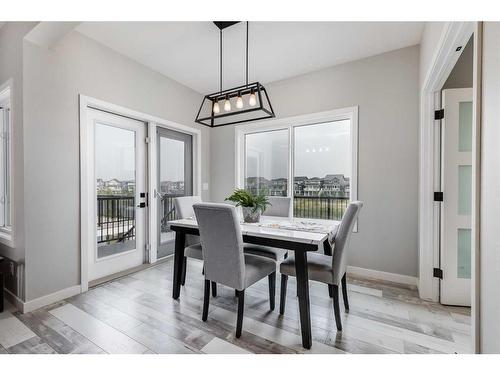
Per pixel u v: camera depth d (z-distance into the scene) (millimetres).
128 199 3020
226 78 3414
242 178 3941
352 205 1721
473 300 994
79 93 2365
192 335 1696
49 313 1981
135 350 1542
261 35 2439
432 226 2240
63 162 2236
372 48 2656
